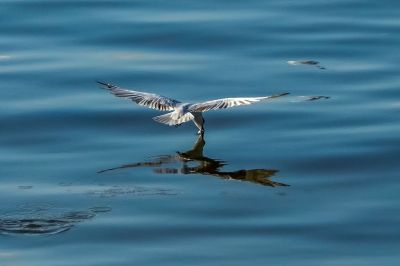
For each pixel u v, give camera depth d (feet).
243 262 56.34
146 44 91.97
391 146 71.97
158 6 100.27
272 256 57.11
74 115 77.92
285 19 97.35
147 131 75.72
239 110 79.05
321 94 82.17
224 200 63.98
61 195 64.75
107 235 59.36
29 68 86.48
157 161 70.44
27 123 76.38
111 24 95.66
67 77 84.89
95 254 57.16
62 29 94.84
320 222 60.95
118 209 62.80
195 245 58.34
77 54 89.81
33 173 68.33
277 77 85.25
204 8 99.86
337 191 65.41
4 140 73.72
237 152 71.87
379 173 68.13
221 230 60.13
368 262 56.49
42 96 81.56
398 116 77.51
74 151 72.13
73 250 57.62
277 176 67.87
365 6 100.73
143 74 85.56
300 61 88.74
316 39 93.20
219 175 67.92
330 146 72.33
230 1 101.96
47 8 99.04
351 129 75.36
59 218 61.46
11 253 57.21
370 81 84.48
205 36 93.40
